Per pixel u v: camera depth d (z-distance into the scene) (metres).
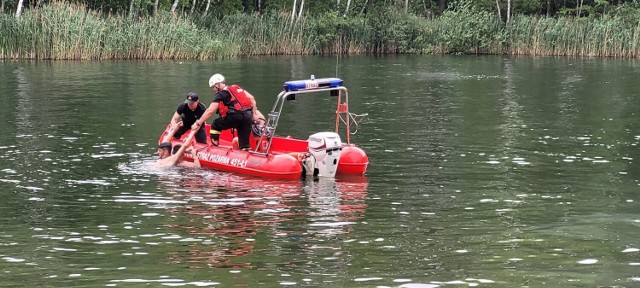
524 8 56.97
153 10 44.38
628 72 34.09
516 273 8.03
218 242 9.05
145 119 18.42
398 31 48.28
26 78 27.72
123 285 7.67
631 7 48.41
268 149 12.58
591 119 19.47
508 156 14.38
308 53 45.81
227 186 11.80
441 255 8.60
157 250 8.74
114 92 24.05
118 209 10.45
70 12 36.19
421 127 17.91
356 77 31.19
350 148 12.84
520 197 11.24
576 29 45.88
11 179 12.09
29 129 16.81
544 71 34.69
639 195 11.38
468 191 11.62
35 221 9.85
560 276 7.94
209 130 14.30
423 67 36.72
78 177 12.29
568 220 10.03
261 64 36.47
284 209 10.53
